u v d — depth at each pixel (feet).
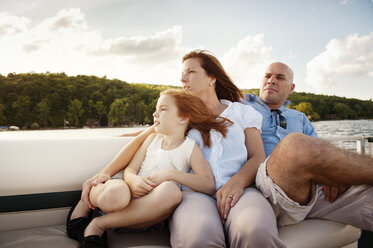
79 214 3.76
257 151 4.30
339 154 2.87
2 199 3.94
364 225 3.40
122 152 4.25
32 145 4.24
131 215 3.18
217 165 3.97
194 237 2.69
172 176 3.58
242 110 4.69
